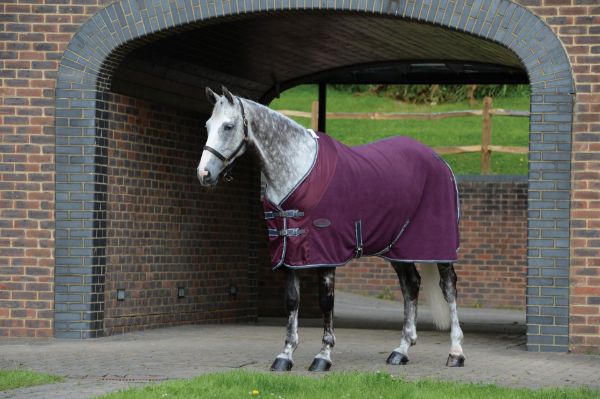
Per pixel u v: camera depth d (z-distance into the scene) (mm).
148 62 14078
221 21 13133
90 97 13117
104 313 13359
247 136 9641
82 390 8586
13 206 13109
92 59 13109
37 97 13141
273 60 17062
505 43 12312
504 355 11695
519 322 18734
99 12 13133
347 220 9867
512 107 34844
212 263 16391
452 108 35281
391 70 19422
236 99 9633
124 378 9367
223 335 13727
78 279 13031
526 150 23531
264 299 19266
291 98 36469
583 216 12039
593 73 12070
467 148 23859
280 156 9773
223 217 16719
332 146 10039
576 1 12117
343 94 36969
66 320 13023
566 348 12000
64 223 13062
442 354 11734
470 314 20641
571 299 12031
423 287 10859
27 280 13062
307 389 8359
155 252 14688
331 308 10016
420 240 10414
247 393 8031
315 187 9766
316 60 17609
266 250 19281
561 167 12086
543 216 12109
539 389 8719
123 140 13805
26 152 13125
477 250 22312
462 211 22344
